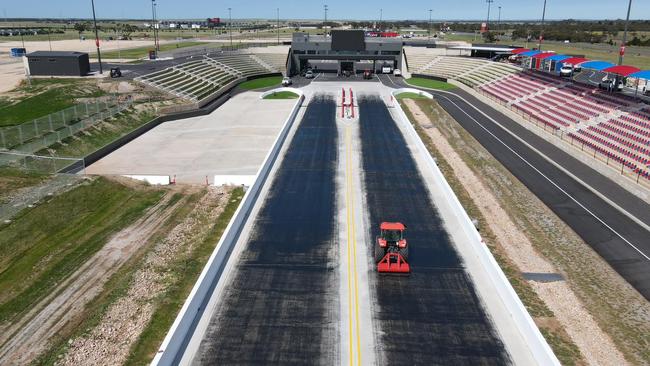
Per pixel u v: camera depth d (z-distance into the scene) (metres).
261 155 48.03
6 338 20.58
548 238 30.67
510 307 22.41
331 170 41.75
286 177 39.94
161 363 18.14
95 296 23.69
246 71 99.44
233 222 29.56
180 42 159.00
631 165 43.00
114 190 37.88
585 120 56.22
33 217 32.06
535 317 22.25
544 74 80.69
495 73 89.75
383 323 21.55
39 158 42.59
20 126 49.16
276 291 23.89
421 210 33.69
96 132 52.44
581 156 46.81
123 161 46.28
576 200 36.94
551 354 18.23
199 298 22.64
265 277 25.12
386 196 36.09
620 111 55.28
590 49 127.31
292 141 50.94
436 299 23.33
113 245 29.09
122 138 52.00
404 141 51.47
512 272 26.25
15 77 79.50
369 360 19.30
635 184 38.22
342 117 62.19
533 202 36.50
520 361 19.27
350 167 42.59
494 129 59.28
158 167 44.56
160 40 170.50
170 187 39.16
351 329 21.14
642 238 30.77
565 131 55.09
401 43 107.31
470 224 29.52
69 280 25.17
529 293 24.27
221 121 62.59
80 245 29.12
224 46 124.69
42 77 77.50
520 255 28.30
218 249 26.16
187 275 25.47
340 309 22.53
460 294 23.77
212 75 89.56
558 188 39.38
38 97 63.38
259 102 75.31
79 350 19.77
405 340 20.45
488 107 72.44
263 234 29.88
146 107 63.91
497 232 31.23
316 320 21.73
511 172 43.28
